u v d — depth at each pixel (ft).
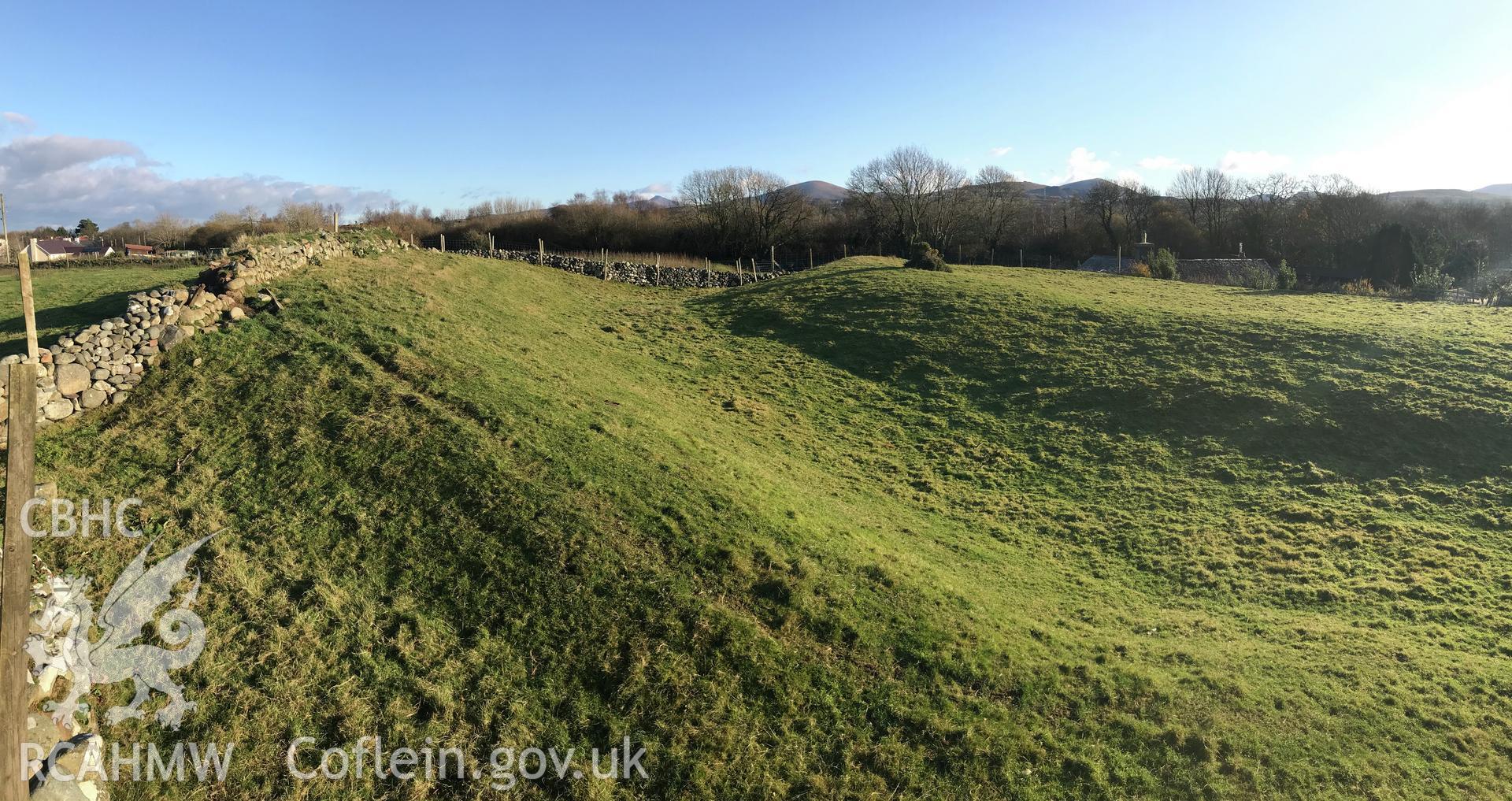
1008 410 73.26
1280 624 40.06
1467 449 56.90
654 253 245.24
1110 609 42.01
